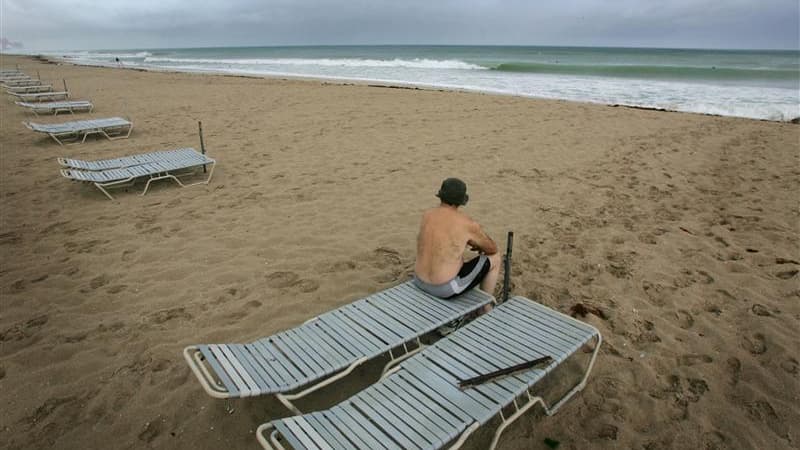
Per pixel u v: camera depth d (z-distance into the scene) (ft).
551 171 26.18
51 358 11.18
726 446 9.05
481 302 11.46
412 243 17.44
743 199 21.86
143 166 23.34
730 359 11.39
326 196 22.15
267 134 35.19
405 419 7.88
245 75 95.91
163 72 100.94
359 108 46.60
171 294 13.93
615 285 14.65
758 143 32.55
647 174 25.62
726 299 13.87
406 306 11.31
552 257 16.39
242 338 12.00
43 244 17.07
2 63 147.13
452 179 11.27
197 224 18.88
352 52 301.63
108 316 12.84
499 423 9.53
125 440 9.04
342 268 15.57
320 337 10.14
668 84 74.79
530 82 80.74
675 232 18.38
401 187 23.45
